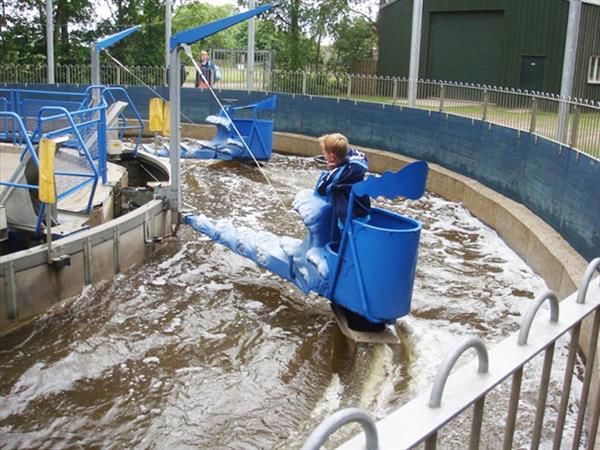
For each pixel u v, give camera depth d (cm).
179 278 729
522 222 852
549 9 1981
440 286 727
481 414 180
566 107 819
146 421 460
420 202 1159
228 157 1427
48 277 634
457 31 2211
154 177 1147
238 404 484
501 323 630
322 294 614
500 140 1046
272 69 2108
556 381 499
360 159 604
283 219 1008
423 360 545
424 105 1380
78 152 899
